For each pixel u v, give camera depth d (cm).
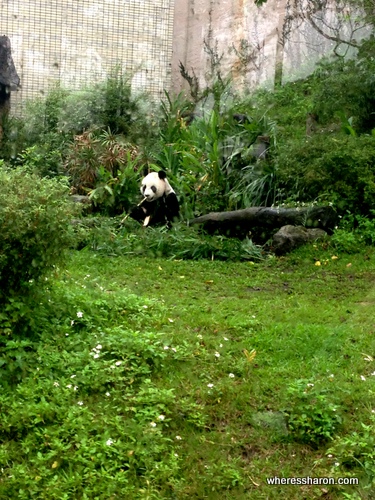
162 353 519
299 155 1092
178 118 1498
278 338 580
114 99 1585
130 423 448
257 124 1241
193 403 469
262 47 1784
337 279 830
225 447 438
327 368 520
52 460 415
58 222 523
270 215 990
